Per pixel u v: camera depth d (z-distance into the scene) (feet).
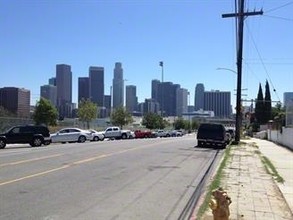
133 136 226.58
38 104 307.78
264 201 40.83
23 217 33.22
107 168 65.41
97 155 86.43
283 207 38.40
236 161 81.92
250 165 74.18
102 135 187.32
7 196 41.45
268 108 403.75
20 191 44.19
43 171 59.62
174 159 84.48
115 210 36.19
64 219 32.78
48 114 304.91
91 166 67.31
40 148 110.01
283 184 52.49
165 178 56.44
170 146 127.03
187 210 36.88
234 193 44.88
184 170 66.23
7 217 33.14
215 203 28.35
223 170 65.72
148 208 37.32
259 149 122.21
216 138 130.41
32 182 49.96
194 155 96.58
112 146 118.52
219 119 552.82
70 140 168.55
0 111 260.83
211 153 104.73
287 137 135.13
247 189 47.65
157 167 69.00
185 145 135.64
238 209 36.91
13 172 58.13
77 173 58.59
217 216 28.09
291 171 66.44
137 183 51.31
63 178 53.67
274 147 133.18
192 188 48.73
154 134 276.82
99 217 33.58
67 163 70.28
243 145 145.07
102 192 44.55
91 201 39.75
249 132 335.47
